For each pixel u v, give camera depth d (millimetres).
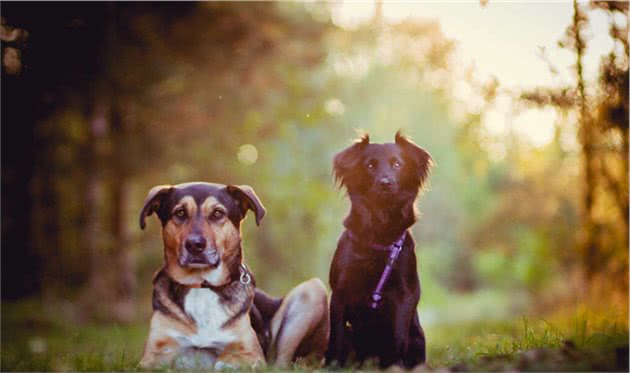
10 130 19781
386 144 7703
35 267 22547
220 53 18797
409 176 7641
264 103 20000
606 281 11141
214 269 7082
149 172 20688
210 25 18484
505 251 35219
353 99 25344
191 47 18578
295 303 8008
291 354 7879
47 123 19469
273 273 26250
